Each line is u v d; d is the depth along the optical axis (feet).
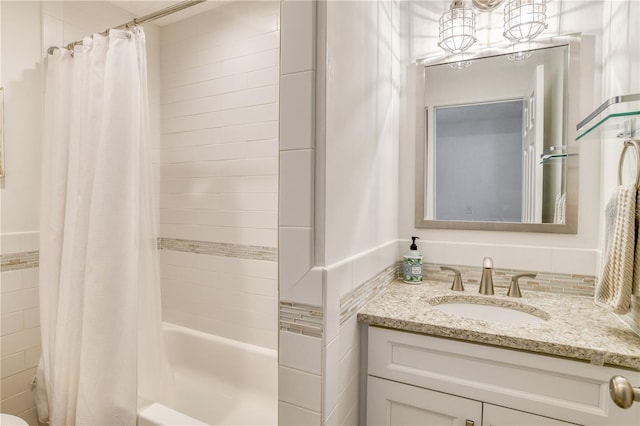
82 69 4.89
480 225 5.25
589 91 4.62
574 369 3.18
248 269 6.73
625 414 3.02
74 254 4.50
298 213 3.26
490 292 4.77
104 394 4.22
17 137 5.51
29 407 5.63
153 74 7.63
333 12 3.33
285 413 3.36
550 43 4.78
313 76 3.19
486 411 3.49
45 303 5.32
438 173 5.52
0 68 5.31
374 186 4.56
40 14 5.74
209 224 7.18
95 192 4.33
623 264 3.30
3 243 5.35
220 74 6.97
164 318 7.88
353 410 3.91
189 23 7.34
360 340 4.10
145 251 4.69
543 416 3.28
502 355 3.43
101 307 4.26
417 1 5.61
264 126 6.48
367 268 4.27
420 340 3.77
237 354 6.57
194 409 6.14
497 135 5.15
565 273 4.77
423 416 3.80
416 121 5.62
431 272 5.57
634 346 3.11
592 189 4.64
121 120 4.44
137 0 6.73
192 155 7.38
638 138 3.47
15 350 5.48
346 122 3.66
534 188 4.94
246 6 6.63
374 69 4.51
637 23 3.61
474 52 5.23
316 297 3.18
